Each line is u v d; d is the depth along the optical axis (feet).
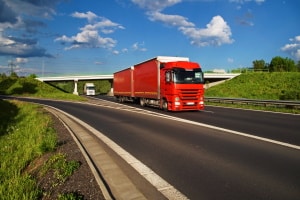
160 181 19.94
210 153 27.30
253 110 75.51
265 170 21.70
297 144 30.81
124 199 16.83
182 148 29.73
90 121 55.52
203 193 17.56
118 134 39.55
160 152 28.27
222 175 20.77
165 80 71.20
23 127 52.39
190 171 21.94
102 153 28.22
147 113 69.21
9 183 20.22
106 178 20.48
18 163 26.76
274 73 196.13
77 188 18.43
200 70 69.92
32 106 92.63
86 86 249.55
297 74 181.88
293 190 17.70
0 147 37.17
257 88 177.99
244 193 17.35
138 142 33.58
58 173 21.21
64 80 272.10
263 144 30.99
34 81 257.55
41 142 31.14
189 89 68.03
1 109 88.69
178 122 50.96
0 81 255.29
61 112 76.74
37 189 18.51
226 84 203.72
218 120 53.21
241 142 32.22
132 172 22.09
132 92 104.58
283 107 78.74
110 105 104.06
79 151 28.45
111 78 262.06
